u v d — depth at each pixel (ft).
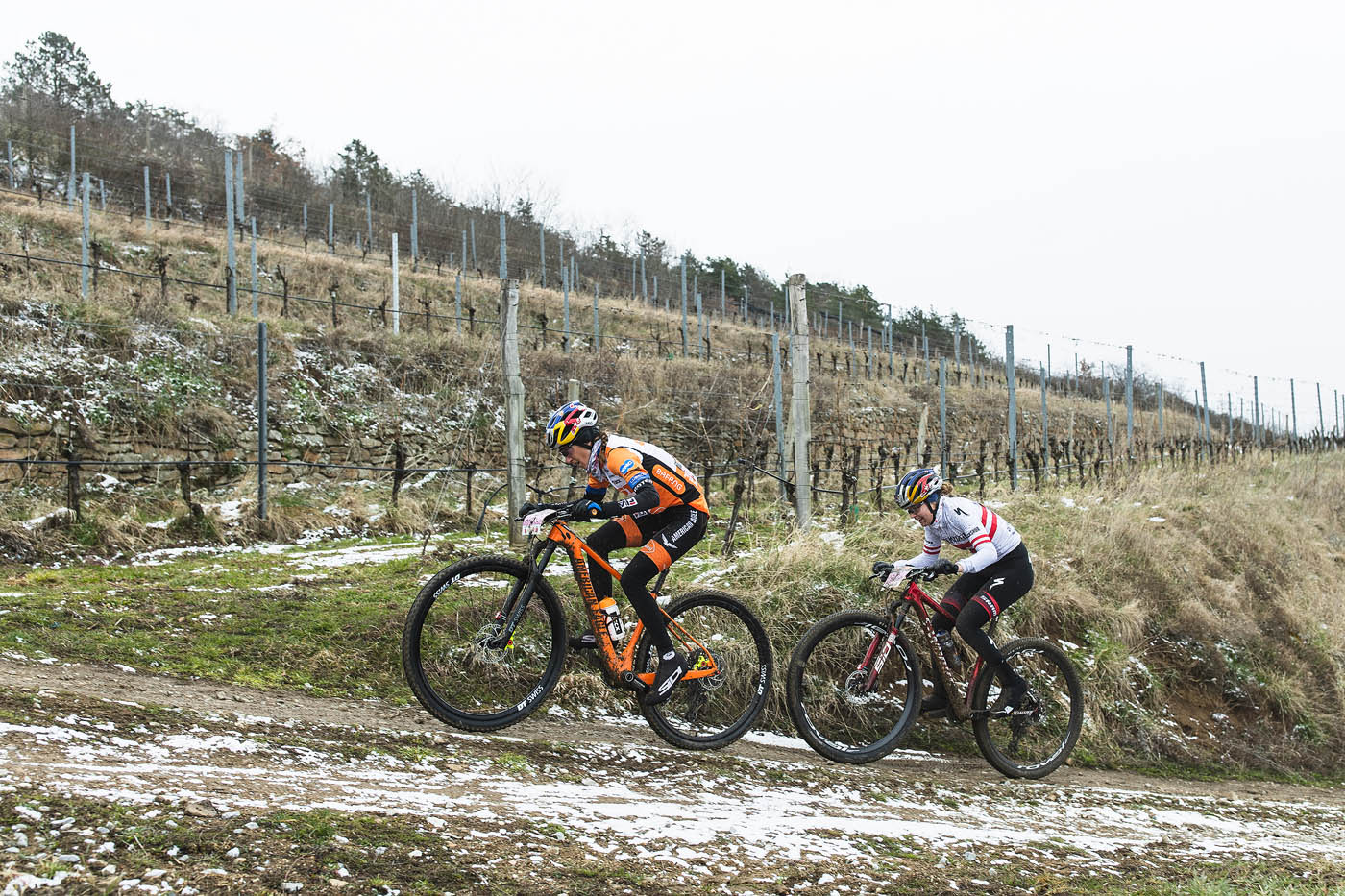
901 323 162.81
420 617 14.93
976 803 17.51
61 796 9.05
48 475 32.81
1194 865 14.70
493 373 54.70
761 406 63.93
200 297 58.80
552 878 9.63
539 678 19.39
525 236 157.69
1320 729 28.53
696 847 11.50
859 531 28.37
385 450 46.29
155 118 167.12
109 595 20.38
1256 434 91.86
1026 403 103.24
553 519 15.66
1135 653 27.86
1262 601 35.01
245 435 40.83
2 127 124.36
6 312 37.83
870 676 19.19
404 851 9.50
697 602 17.62
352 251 116.47
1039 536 32.27
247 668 17.28
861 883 11.27
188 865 8.29
